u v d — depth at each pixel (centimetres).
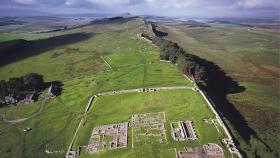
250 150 8512
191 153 8162
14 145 10294
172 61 17075
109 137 9756
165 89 12669
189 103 11088
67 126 11150
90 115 11619
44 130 11100
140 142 9094
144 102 11781
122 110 11569
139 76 15062
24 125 11650
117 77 15662
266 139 9806
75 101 13225
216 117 9912
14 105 13688
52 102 13538
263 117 11419
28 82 15038
